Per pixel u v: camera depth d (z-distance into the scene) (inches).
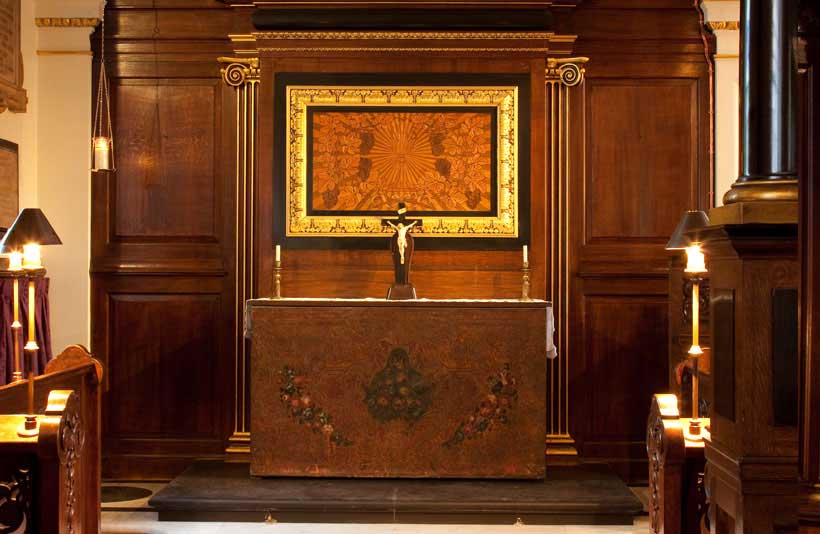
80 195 275.3
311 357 241.0
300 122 268.5
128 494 257.6
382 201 269.3
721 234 105.2
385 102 268.7
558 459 267.4
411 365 240.4
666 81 277.3
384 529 218.8
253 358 241.3
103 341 277.4
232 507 224.4
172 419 276.8
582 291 276.1
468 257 267.6
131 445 276.7
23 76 266.8
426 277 267.1
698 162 277.0
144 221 278.2
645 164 276.7
